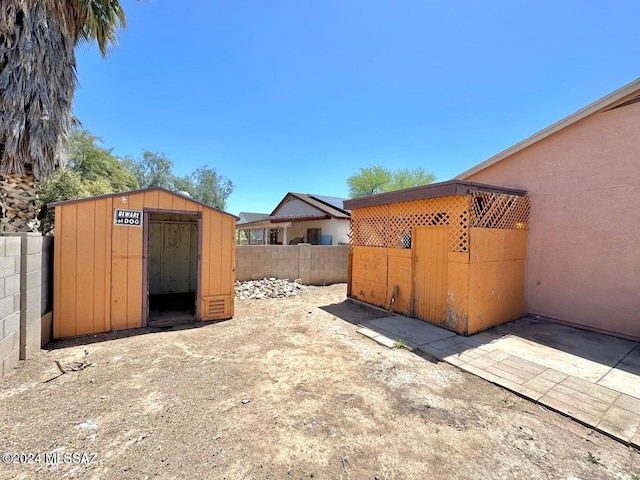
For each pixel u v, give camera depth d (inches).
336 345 173.6
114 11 262.4
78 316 177.9
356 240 297.3
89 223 180.4
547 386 124.7
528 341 181.5
